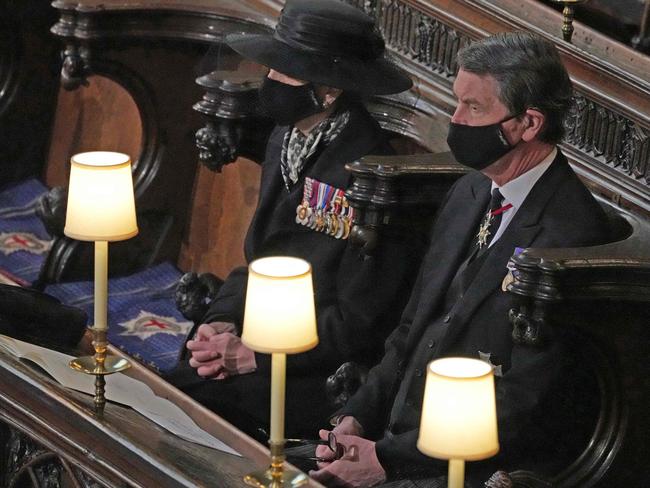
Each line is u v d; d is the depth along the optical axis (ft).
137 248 59.77
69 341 40.52
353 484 36.50
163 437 33.42
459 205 39.34
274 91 44.19
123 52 56.54
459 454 27.32
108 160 36.04
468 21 47.37
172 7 55.72
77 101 67.46
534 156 36.91
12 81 67.67
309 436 43.93
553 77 36.14
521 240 36.50
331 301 44.04
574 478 35.94
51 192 58.49
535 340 33.88
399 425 37.93
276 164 46.34
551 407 35.70
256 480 29.81
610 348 35.04
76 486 34.01
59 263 58.54
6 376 35.47
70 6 54.85
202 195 59.93
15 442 35.96
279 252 45.44
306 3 43.93
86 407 34.06
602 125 42.68
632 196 41.86
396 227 42.04
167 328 55.83
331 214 44.37
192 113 59.36
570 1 43.11
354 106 45.06
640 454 36.24
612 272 33.94
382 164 41.45
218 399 44.16
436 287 38.68
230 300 46.21
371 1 50.62
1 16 66.03
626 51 42.34
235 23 55.57
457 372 28.55
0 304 39.60
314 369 43.70
